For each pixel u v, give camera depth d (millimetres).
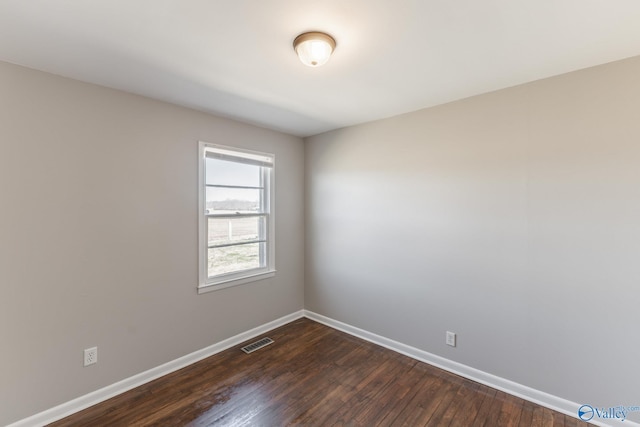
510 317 2201
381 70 1941
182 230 2580
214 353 2805
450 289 2504
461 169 2430
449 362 2510
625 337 1793
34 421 1862
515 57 1773
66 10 1334
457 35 1548
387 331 2936
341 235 3322
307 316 3721
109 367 2168
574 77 1938
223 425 1881
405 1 1279
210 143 2770
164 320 2467
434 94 2338
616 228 1811
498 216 2248
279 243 3447
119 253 2219
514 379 2188
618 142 1800
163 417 1952
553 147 2016
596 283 1876
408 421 1916
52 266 1933
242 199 3125
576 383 1949
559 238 1999
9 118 1780
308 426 1875
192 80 2078
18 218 1812
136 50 1688
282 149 3463
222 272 2941
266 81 2102
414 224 2721
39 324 1887
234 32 1521
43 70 1892
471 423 1896
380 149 2967
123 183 2238
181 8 1327
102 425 1882
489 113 2283
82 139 2047
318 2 1289
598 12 1360
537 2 1292
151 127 2387
